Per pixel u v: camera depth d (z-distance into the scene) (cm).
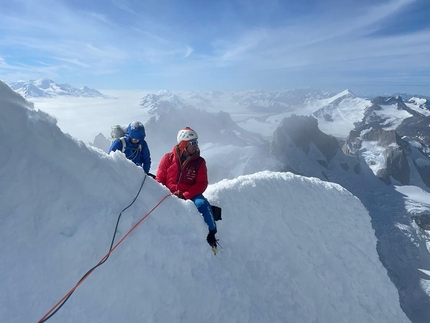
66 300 260
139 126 538
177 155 461
